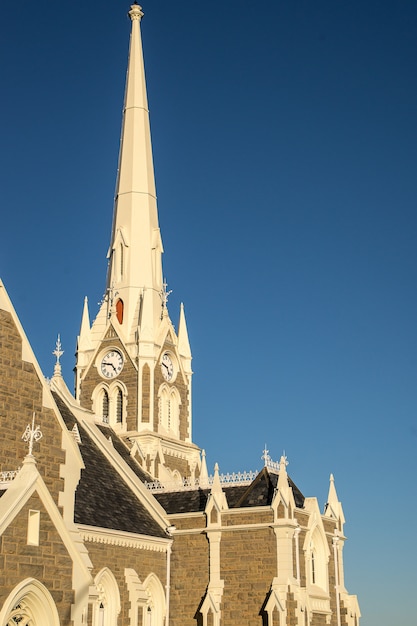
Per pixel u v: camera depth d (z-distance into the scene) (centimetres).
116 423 9544
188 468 9725
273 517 6750
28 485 4244
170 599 6931
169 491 7600
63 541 4381
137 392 9506
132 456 8631
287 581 6556
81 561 4438
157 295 10244
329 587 7375
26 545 4188
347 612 7481
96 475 7100
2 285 5081
